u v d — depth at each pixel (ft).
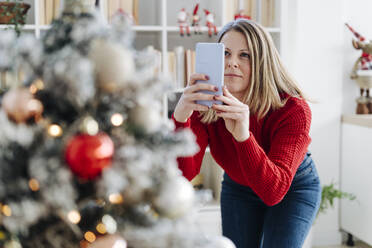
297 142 4.61
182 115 4.33
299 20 9.07
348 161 9.33
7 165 1.93
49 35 2.07
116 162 1.97
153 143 2.13
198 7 9.25
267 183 4.11
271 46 4.94
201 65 4.19
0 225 2.04
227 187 5.82
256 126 5.08
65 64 1.81
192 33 9.36
